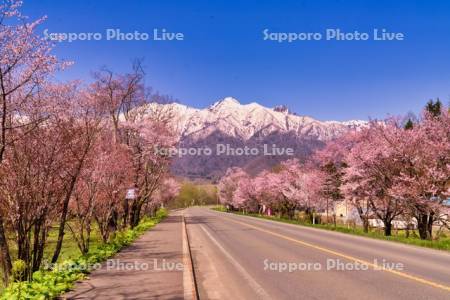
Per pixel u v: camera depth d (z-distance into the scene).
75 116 13.77
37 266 11.43
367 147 27.83
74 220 20.89
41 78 10.87
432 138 25.34
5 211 11.11
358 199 31.25
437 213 23.91
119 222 32.84
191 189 155.38
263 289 9.68
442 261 13.41
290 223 40.72
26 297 7.93
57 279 9.50
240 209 102.88
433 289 9.10
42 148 11.47
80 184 16.83
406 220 28.27
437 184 24.31
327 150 37.41
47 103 11.76
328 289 9.37
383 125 28.50
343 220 51.78
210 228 33.28
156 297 8.35
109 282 9.84
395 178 25.73
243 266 13.39
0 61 9.88
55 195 12.59
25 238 10.87
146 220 41.84
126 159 25.03
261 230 29.98
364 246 18.25
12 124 10.77
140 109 34.09
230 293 9.45
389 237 22.19
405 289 9.13
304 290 9.37
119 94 27.91
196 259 15.40
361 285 9.67
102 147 19.78
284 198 57.66
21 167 10.91
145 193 36.31
